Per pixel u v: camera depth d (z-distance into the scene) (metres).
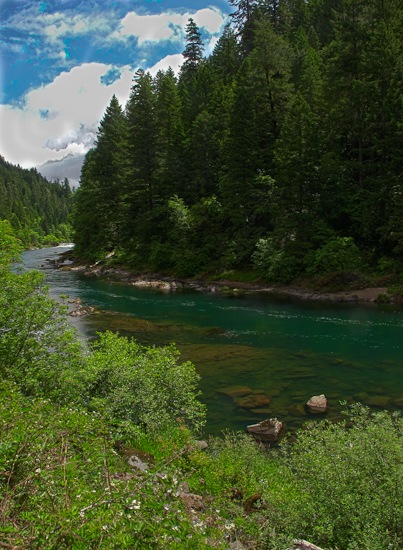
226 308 26.36
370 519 4.07
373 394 11.87
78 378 7.77
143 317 23.75
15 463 3.38
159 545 2.79
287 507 4.63
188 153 48.69
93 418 5.30
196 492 5.86
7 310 7.47
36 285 8.45
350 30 37.06
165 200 49.03
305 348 16.86
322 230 32.69
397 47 35.47
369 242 32.97
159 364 9.03
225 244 41.06
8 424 3.80
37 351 7.51
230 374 13.83
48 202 167.25
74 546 2.52
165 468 4.12
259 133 42.91
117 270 46.09
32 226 130.75
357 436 5.05
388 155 32.28
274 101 43.28
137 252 48.16
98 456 4.00
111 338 10.45
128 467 5.87
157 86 72.81
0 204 126.38
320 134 36.16
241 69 46.09
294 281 32.56
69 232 145.88
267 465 7.24
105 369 8.31
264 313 24.52
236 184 39.12
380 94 33.84
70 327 9.20
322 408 10.86
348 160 37.19
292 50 45.25
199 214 43.59
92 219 59.53
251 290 33.28
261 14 64.88
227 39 75.94
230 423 10.13
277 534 4.46
